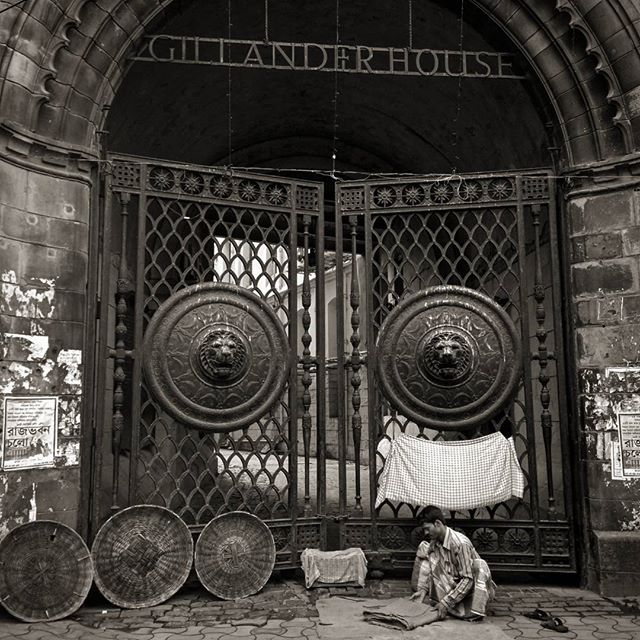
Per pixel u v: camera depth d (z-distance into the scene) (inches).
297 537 247.1
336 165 454.6
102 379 230.1
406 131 402.6
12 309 211.0
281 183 262.7
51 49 221.3
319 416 255.3
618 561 229.1
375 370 259.4
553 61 254.2
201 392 244.1
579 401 245.4
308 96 388.8
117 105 305.3
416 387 256.7
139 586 215.9
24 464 209.2
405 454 251.6
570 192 253.1
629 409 237.5
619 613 211.6
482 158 368.5
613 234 245.3
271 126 414.3
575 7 246.4
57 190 224.7
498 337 256.2
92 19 229.1
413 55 335.6
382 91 375.2
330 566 234.8
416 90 359.6
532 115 298.7
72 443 220.5
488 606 214.8
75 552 207.8
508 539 247.0
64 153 225.1
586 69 249.4
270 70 358.0
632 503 234.1
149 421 334.6
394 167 446.6
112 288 319.9
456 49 313.4
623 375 239.0
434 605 205.3
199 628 195.0
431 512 209.9
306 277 261.1
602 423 239.6
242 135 413.7
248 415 249.4
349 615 204.7
